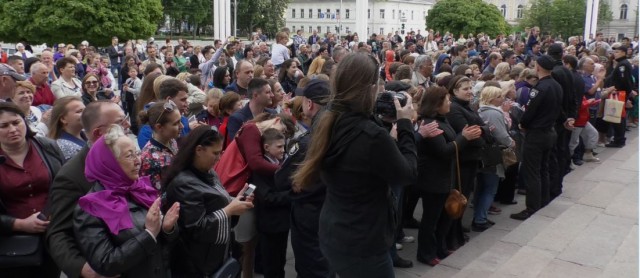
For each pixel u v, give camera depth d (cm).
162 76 530
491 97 536
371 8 6169
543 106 556
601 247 450
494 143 523
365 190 243
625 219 523
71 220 269
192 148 297
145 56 1830
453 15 4269
